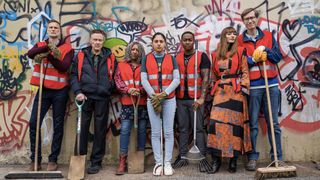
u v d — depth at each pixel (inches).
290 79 227.0
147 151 224.7
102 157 213.3
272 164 211.8
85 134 208.7
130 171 205.3
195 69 210.7
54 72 206.4
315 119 227.8
